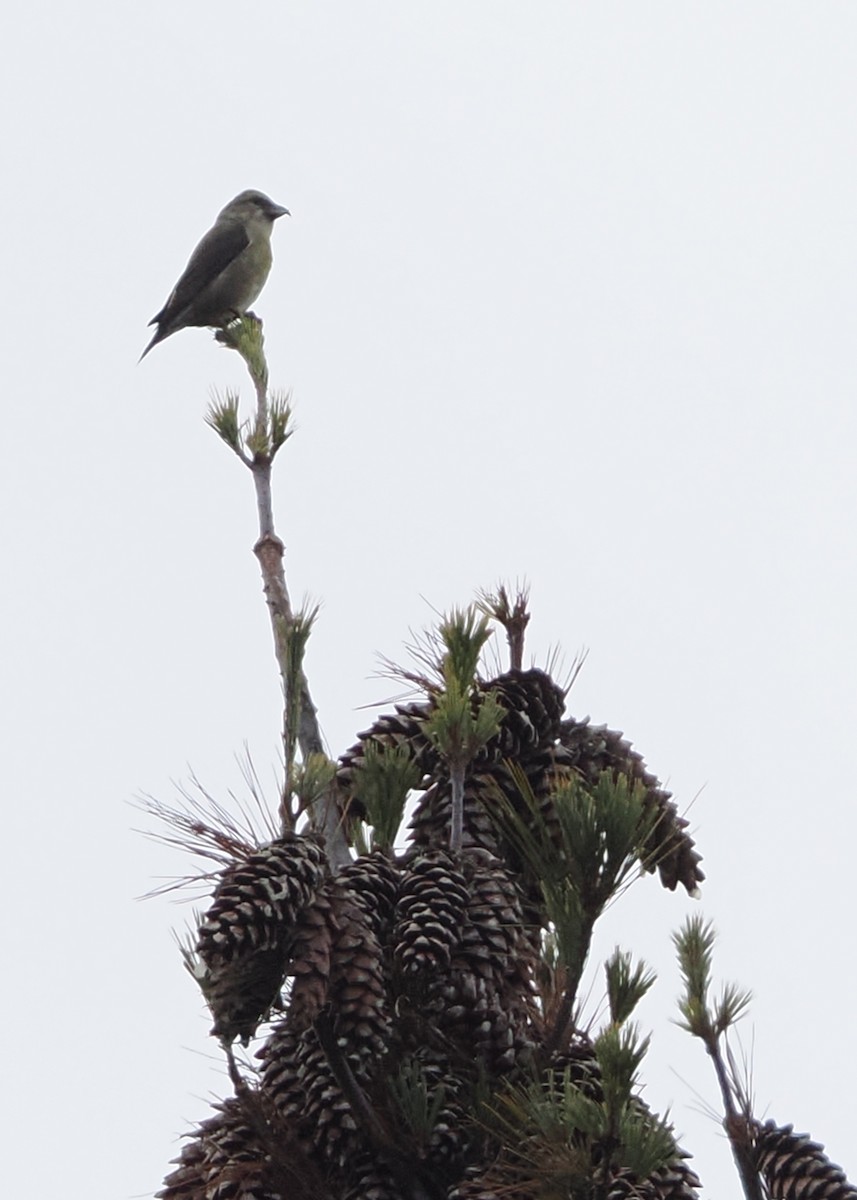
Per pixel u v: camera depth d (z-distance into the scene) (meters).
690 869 7.18
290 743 6.32
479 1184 5.71
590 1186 5.28
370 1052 5.69
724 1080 6.25
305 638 6.45
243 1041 5.79
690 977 6.33
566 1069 5.61
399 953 5.93
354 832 6.90
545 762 6.91
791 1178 6.08
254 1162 6.18
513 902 6.37
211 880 5.99
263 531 7.30
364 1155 6.14
